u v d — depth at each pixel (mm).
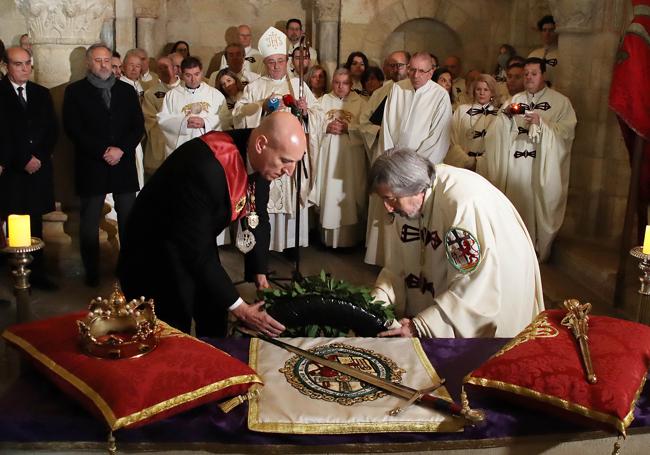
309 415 2014
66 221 6023
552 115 6340
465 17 9648
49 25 5641
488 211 2887
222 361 2098
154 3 9484
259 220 3189
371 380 2195
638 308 2902
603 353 2156
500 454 2076
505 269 2896
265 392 2125
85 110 5422
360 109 7035
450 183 2963
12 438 1963
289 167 2707
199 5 9805
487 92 6809
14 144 5309
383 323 2686
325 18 9430
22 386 2129
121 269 3041
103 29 9070
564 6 6555
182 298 2885
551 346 2193
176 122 6570
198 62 6723
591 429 2066
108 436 1918
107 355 2057
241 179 2801
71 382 1998
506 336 2930
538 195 6344
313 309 2654
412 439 2016
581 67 6645
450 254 2857
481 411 2020
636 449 2133
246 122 6500
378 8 9477
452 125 6965
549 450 2094
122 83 5648
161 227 2830
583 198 6738
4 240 5020
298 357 2344
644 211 5512
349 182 6852
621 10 6324
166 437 1975
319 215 7141
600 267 5746
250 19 9906
